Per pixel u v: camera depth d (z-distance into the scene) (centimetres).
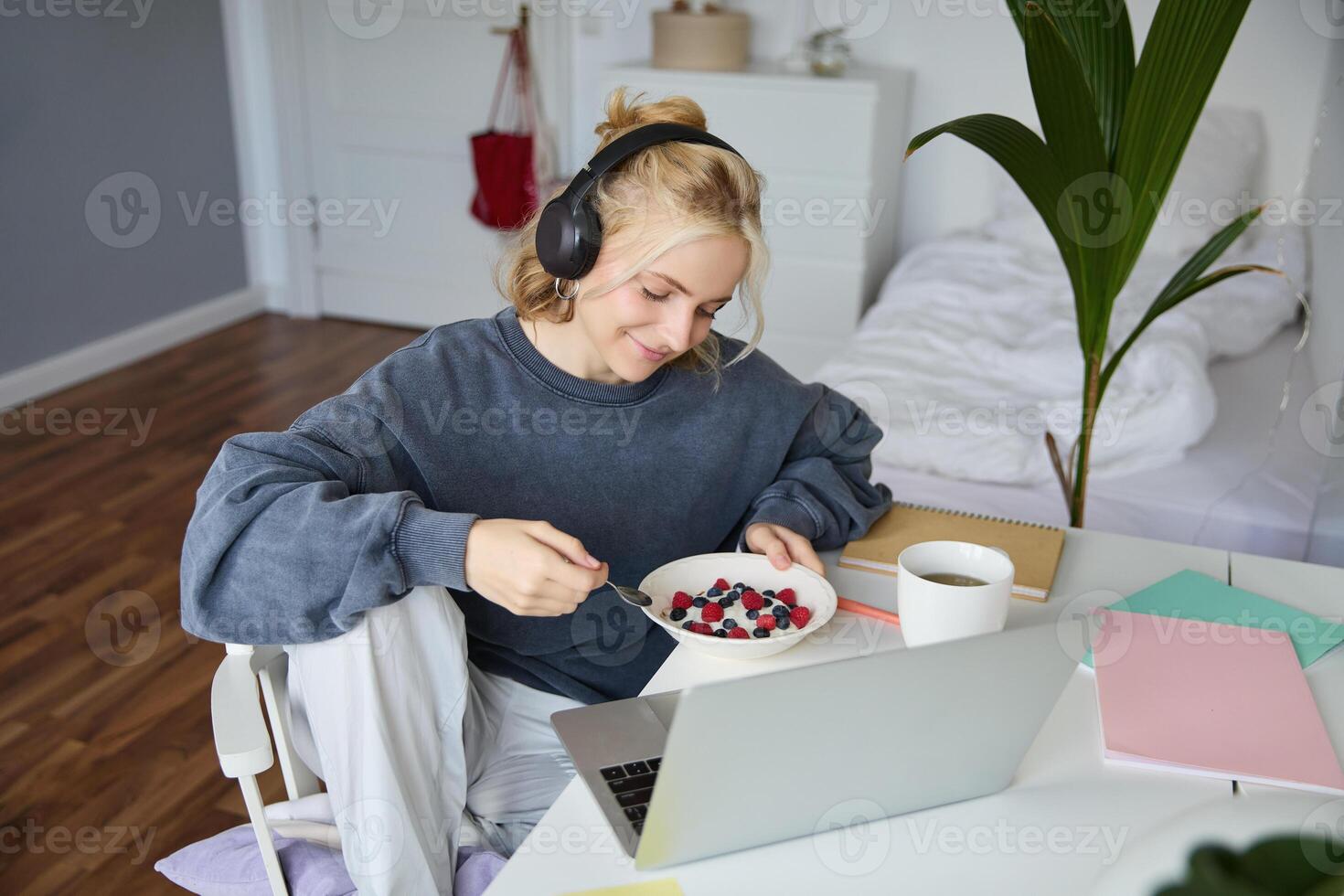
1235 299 264
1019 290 271
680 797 69
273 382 362
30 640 220
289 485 95
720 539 127
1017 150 127
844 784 74
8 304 331
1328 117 224
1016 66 334
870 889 72
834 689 68
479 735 115
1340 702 93
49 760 187
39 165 333
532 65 380
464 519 91
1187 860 56
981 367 232
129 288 374
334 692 95
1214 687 94
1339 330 179
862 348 244
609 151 97
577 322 109
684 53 323
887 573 116
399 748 98
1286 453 198
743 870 74
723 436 121
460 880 102
